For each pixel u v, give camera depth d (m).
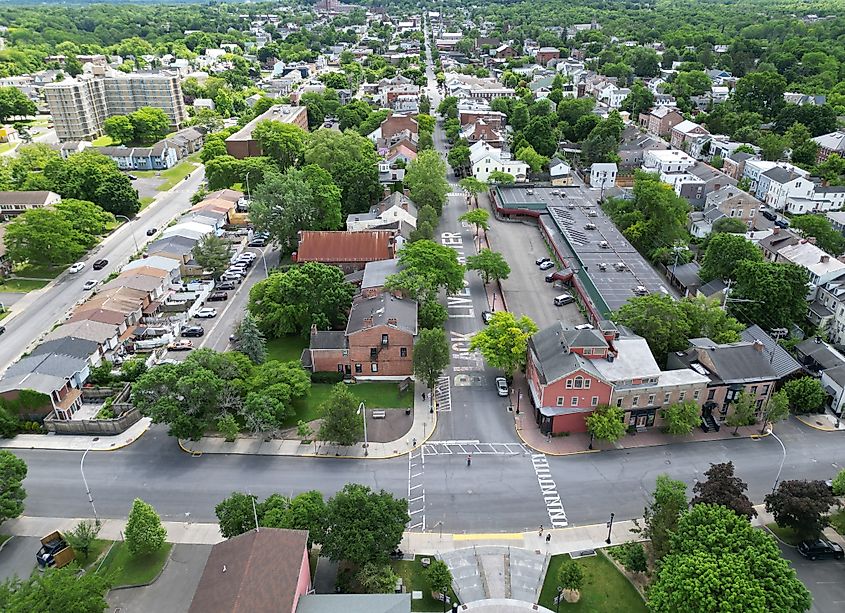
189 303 124.50
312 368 102.50
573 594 65.44
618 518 75.81
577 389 87.50
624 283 125.44
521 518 75.75
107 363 102.12
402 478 81.88
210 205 166.00
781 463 84.81
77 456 86.25
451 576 65.31
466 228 164.88
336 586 65.69
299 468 83.81
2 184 181.00
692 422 87.75
